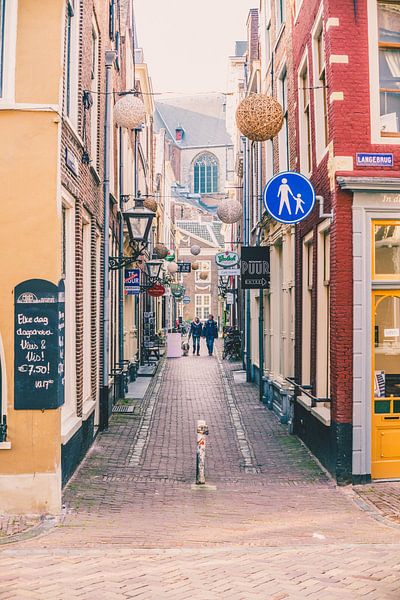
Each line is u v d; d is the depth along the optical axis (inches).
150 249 1253.1
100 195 564.4
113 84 671.1
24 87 334.0
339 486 399.2
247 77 1021.2
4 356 331.3
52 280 333.1
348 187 394.6
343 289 401.4
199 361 1159.6
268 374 711.7
